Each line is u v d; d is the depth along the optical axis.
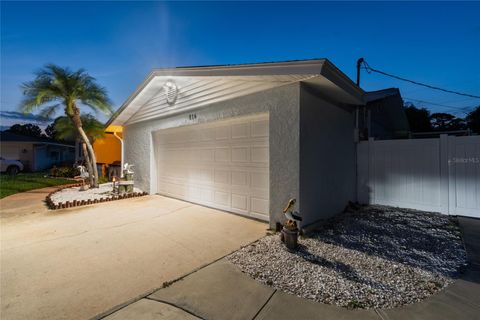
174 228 4.65
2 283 2.65
